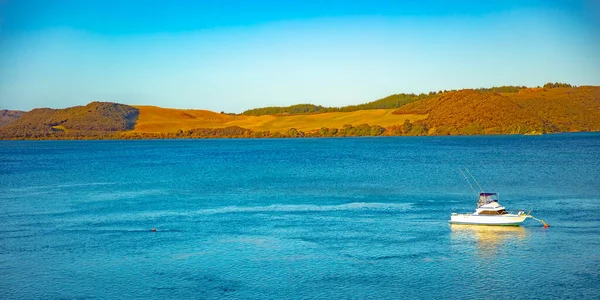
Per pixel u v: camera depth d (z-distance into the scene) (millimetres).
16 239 57625
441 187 94750
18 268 47844
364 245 54344
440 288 42219
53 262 49469
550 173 115500
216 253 52062
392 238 56969
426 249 52781
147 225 64125
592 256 49625
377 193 88062
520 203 76125
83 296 41375
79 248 54031
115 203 80250
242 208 75062
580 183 97688
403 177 111750
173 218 68188
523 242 54844
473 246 53625
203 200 82500
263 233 59656
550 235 57438
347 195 86062
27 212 72938
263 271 46562
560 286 42312
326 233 59438
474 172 120062
